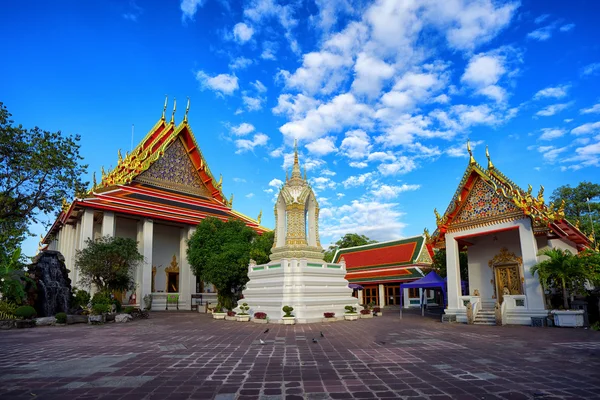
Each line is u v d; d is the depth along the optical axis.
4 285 21.44
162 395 6.35
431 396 6.19
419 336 14.26
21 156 26.67
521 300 18.88
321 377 7.54
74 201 31.66
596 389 6.56
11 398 6.23
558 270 17.38
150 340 13.67
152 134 42.94
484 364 8.71
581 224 38.06
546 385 6.83
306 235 25.53
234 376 7.67
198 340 13.53
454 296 21.67
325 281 23.56
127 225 39.03
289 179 26.58
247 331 16.61
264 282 23.64
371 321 21.91
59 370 8.37
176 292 38.22
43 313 23.17
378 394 6.32
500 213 20.17
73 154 28.41
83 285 29.08
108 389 6.73
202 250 29.72
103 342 13.23
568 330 15.82
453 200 21.89
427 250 44.59
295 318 20.64
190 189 44.38
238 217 44.16
